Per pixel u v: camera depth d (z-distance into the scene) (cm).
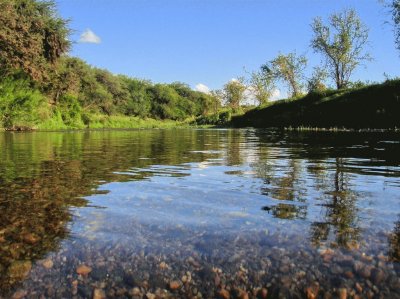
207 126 4894
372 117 2405
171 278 213
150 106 8219
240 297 200
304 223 286
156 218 300
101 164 631
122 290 205
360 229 271
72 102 4262
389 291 199
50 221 294
